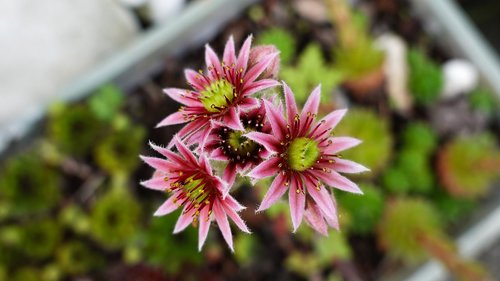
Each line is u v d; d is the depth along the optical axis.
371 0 0.29
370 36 0.28
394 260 0.28
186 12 0.26
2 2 0.28
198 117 0.16
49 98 0.27
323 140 0.16
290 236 0.27
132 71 0.26
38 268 0.26
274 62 0.16
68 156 0.27
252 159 0.16
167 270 0.26
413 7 0.29
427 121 0.29
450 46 0.29
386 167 0.27
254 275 0.27
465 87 0.29
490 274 0.33
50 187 0.26
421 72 0.28
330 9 0.25
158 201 0.27
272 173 0.15
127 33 0.28
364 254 0.28
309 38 0.28
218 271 0.27
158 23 0.28
